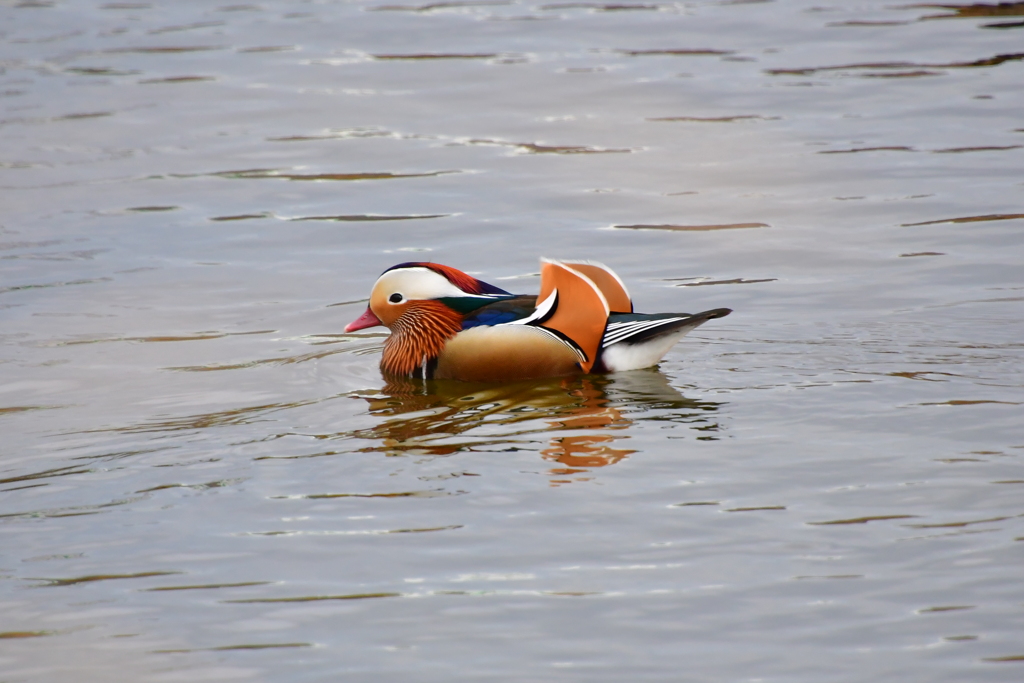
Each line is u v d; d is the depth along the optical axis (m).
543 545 8.16
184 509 8.96
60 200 18.77
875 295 14.06
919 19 27.62
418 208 18.19
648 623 7.20
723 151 20.03
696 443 9.87
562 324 11.86
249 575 7.93
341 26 29.05
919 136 20.31
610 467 9.43
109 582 7.92
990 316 13.05
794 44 26.08
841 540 8.08
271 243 16.92
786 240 16.27
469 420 10.74
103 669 6.97
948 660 6.73
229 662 6.98
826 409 10.55
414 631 7.21
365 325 12.84
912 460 9.34
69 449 10.33
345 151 20.88
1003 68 23.75
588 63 25.22
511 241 16.75
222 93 24.30
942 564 7.70
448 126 21.94
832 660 6.79
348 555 8.13
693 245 16.30
